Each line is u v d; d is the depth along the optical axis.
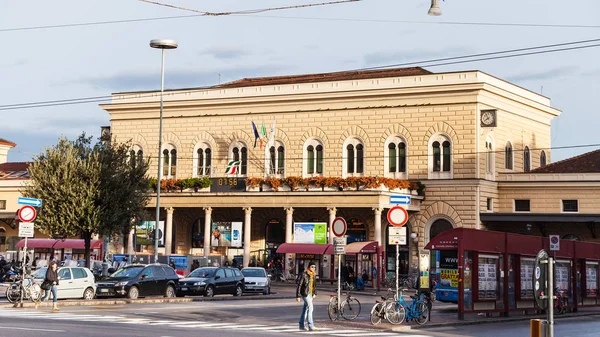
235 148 73.94
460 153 65.25
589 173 63.59
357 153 69.44
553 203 64.94
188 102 75.44
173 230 75.38
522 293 39.06
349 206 64.12
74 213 53.22
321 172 70.56
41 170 54.19
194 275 49.56
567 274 43.31
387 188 63.62
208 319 32.97
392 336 27.61
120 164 55.81
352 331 29.39
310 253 62.81
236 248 73.06
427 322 33.53
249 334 26.23
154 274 45.59
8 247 80.06
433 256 51.34
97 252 69.56
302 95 70.88
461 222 64.81
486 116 64.81
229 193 68.62
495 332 30.52
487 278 36.91
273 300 47.62
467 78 65.06
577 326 34.41
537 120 74.12
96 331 24.83
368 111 69.00
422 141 66.69
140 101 77.75
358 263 64.50
